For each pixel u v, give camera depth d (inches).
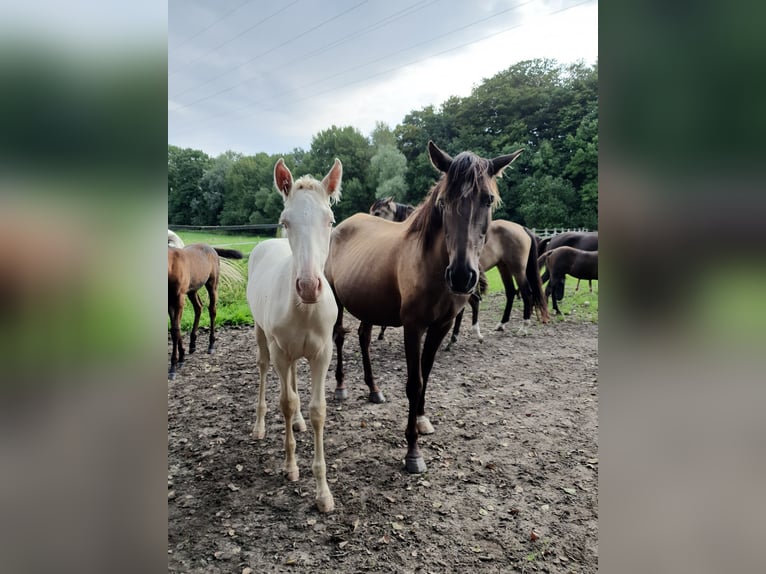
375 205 281.7
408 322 99.2
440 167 95.5
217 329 240.2
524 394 144.3
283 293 85.4
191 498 88.5
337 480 94.3
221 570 69.6
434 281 94.3
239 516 82.7
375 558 71.9
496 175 93.7
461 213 84.4
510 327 243.6
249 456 105.6
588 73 1088.2
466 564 70.2
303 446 109.7
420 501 86.6
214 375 168.1
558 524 79.5
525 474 95.9
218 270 204.8
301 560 71.6
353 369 173.2
